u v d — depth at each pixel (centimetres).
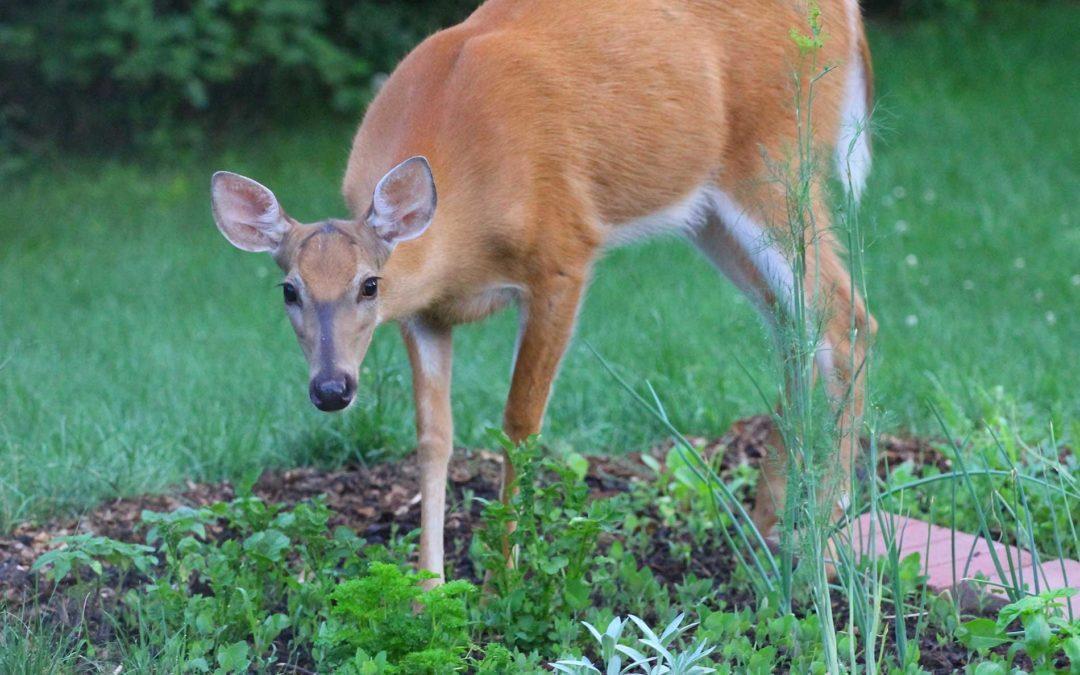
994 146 2334
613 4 985
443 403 933
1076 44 2909
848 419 935
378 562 730
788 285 1000
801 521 732
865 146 1100
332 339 816
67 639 784
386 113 955
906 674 717
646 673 731
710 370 1333
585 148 958
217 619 806
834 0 1059
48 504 1021
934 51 2895
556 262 948
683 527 1012
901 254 1811
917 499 1030
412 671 674
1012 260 1767
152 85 2689
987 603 846
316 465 1147
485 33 966
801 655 766
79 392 1338
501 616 802
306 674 781
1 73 2673
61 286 1892
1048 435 1075
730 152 1031
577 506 809
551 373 948
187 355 1501
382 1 2778
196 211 2308
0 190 2467
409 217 856
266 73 2789
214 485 1084
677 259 1872
